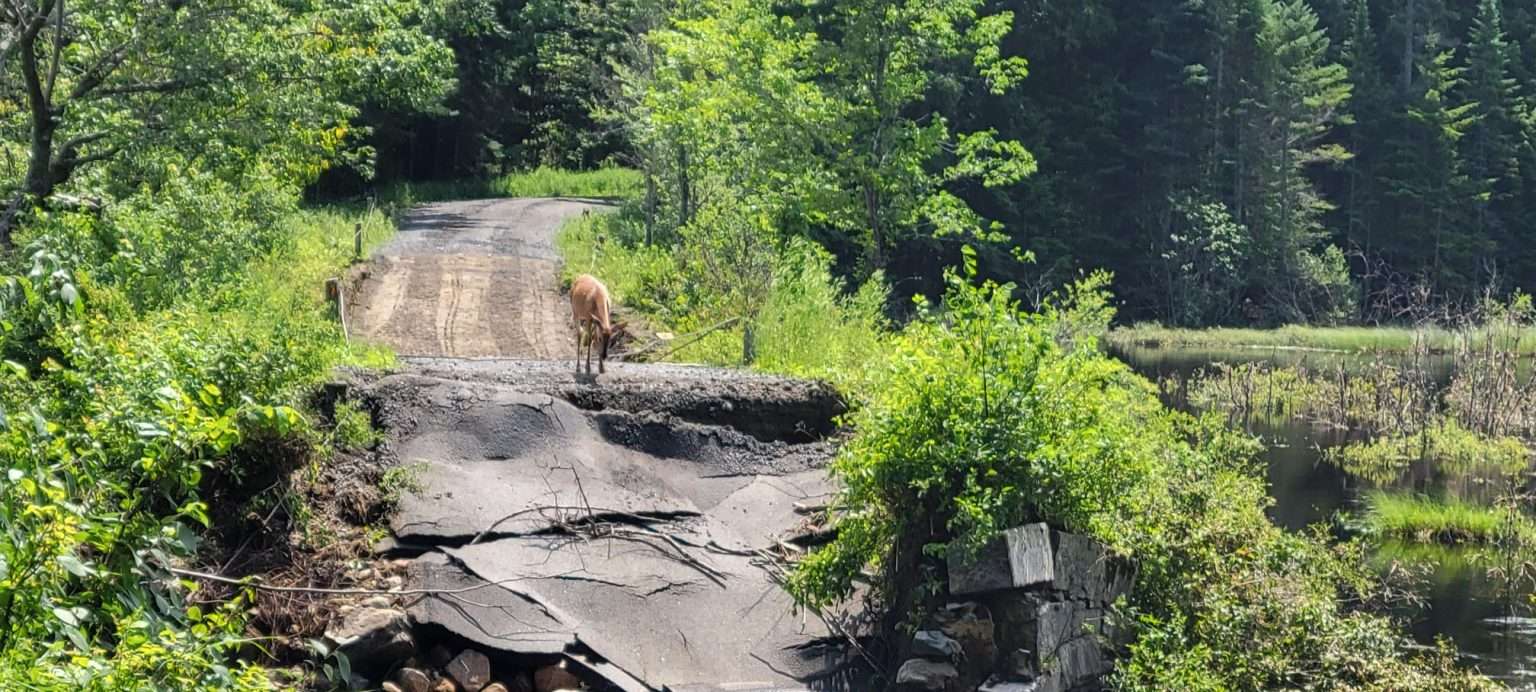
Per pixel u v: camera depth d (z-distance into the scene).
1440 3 72.31
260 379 10.77
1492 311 34.72
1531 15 75.19
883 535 10.60
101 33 20.66
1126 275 60.28
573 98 60.03
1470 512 17.83
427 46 24.00
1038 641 9.84
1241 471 16.33
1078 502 10.53
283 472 10.77
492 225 39.34
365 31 23.95
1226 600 11.09
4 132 22.48
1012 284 11.07
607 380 14.03
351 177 53.62
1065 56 62.47
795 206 29.98
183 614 7.48
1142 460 11.08
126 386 9.07
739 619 10.67
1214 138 61.56
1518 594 14.84
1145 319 58.88
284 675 9.05
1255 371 32.56
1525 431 25.81
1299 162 62.72
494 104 62.06
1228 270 58.34
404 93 24.17
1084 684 10.28
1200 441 14.30
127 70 21.31
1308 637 11.11
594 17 57.41
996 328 10.73
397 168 59.06
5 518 5.78
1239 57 61.69
